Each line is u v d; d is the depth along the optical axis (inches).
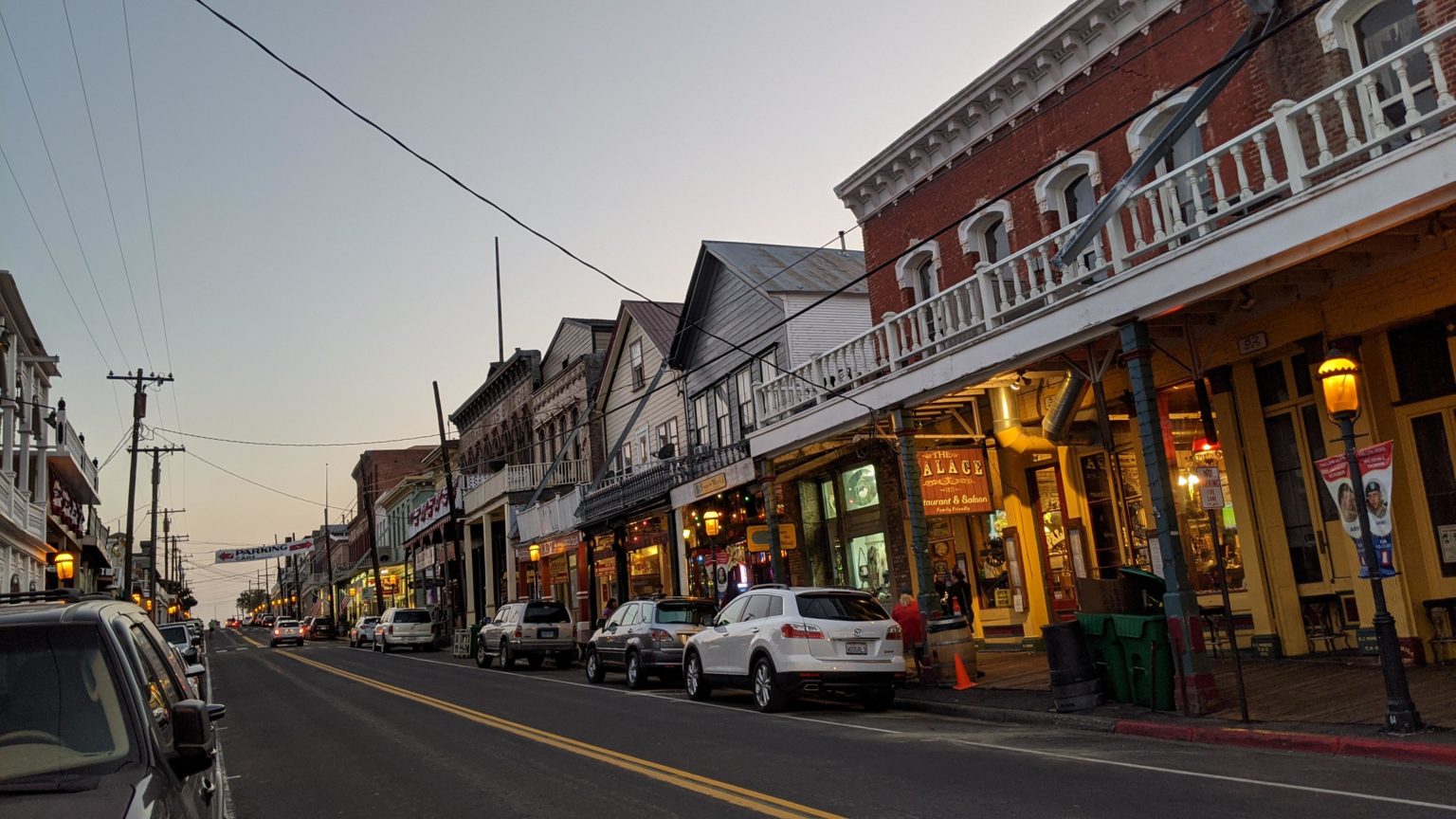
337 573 3823.8
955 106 721.0
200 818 165.8
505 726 537.3
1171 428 637.3
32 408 1326.3
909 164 787.4
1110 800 295.6
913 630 637.9
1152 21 596.4
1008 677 628.1
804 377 760.3
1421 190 365.4
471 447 2081.7
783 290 973.8
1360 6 491.5
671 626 764.0
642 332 1316.4
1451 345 479.8
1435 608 492.1
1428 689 426.3
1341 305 514.0
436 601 2319.1
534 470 1620.3
